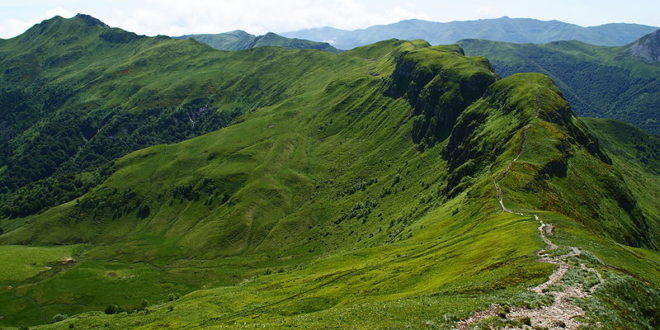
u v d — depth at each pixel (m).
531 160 177.12
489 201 141.25
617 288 57.53
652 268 76.81
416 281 93.19
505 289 59.94
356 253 160.38
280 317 95.00
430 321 48.81
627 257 79.62
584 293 55.75
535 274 63.66
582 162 190.25
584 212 154.00
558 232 93.25
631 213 180.75
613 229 154.00
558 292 56.00
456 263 93.19
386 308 58.94
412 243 150.12
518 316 49.00
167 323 121.88
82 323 147.50
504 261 75.56
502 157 190.62
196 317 124.19
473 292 60.88
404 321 51.59
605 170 193.12
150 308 155.38
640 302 56.34
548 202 142.62
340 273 129.25
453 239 123.69
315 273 149.62
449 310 52.44
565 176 172.75
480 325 46.00
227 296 140.00
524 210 125.69
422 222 181.00
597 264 67.50
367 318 56.25
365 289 100.00
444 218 163.00
